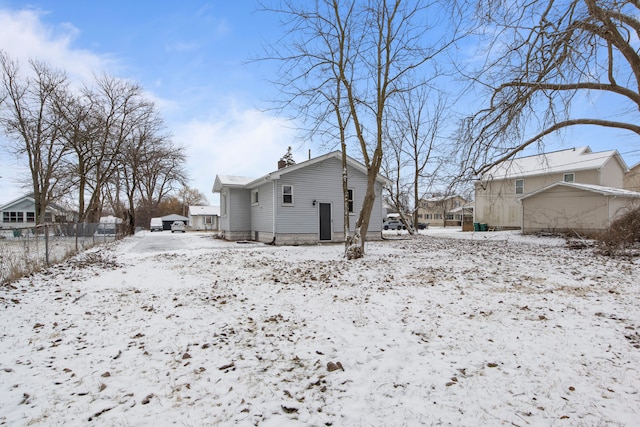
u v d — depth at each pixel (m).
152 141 30.42
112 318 4.98
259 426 2.46
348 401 2.78
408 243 18.03
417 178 26.92
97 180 26.50
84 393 2.91
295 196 17.52
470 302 5.61
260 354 3.69
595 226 19.27
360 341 4.02
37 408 2.68
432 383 3.03
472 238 21.53
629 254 11.52
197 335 4.27
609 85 5.11
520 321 4.62
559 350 3.66
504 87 5.80
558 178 24.80
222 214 24.27
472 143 6.55
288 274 8.44
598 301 5.58
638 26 4.52
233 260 11.16
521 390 2.88
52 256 11.85
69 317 5.03
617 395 2.78
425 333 4.24
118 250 15.45
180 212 70.75
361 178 19.33
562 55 4.88
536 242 18.11
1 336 4.24
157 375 3.23
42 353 3.73
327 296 6.15
